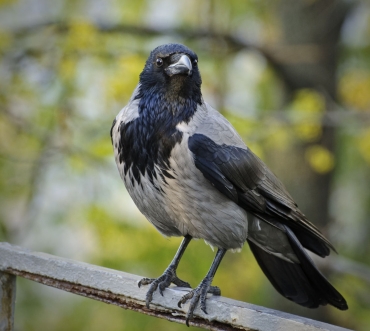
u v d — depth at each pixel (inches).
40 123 482.0
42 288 582.9
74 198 495.5
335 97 586.9
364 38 628.7
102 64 461.1
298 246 299.3
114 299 247.3
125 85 425.7
